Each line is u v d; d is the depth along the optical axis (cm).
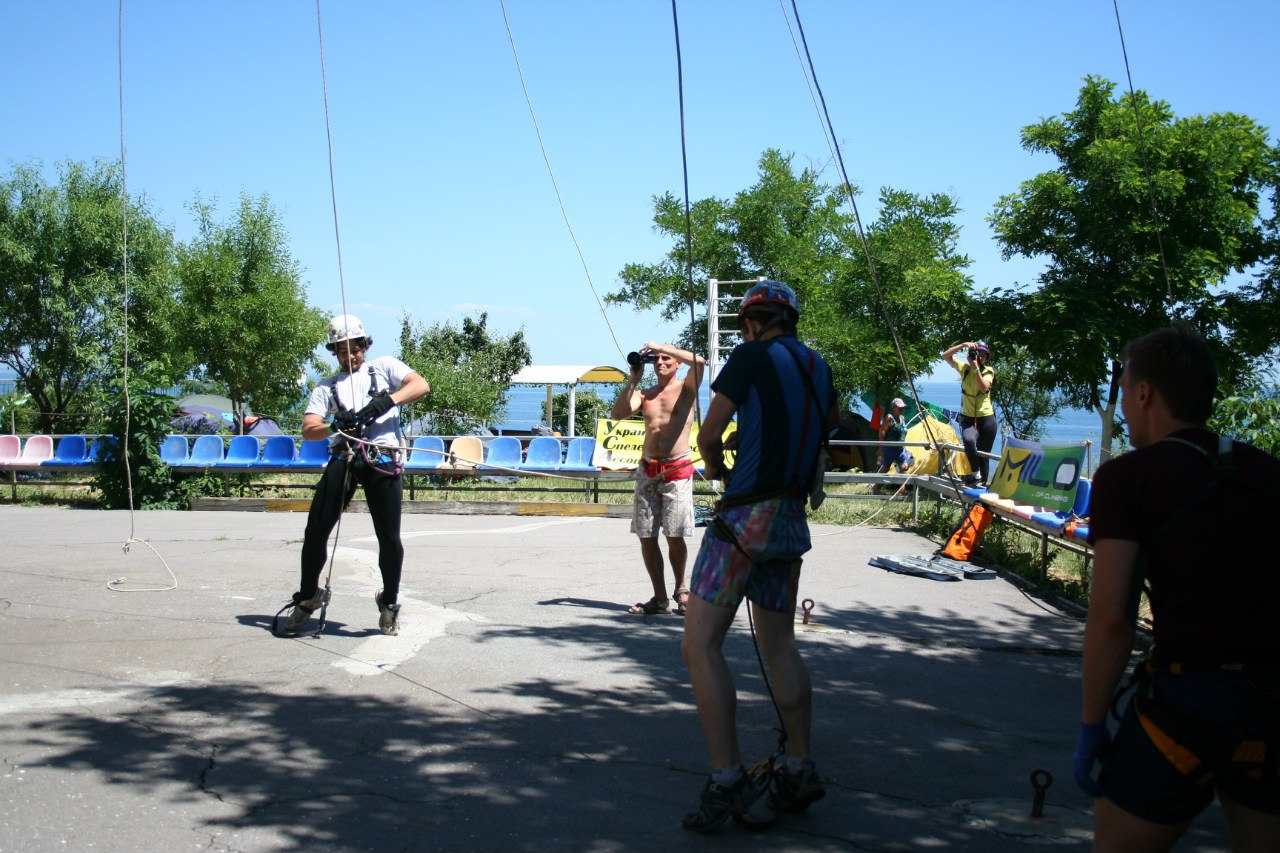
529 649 636
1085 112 2258
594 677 578
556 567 943
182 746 450
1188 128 2155
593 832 374
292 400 2916
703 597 376
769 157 2628
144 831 365
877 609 789
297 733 471
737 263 2608
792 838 373
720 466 399
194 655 595
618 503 1421
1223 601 242
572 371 3039
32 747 443
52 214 2792
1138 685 254
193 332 2736
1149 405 270
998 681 600
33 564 897
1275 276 2225
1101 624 251
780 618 386
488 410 2822
